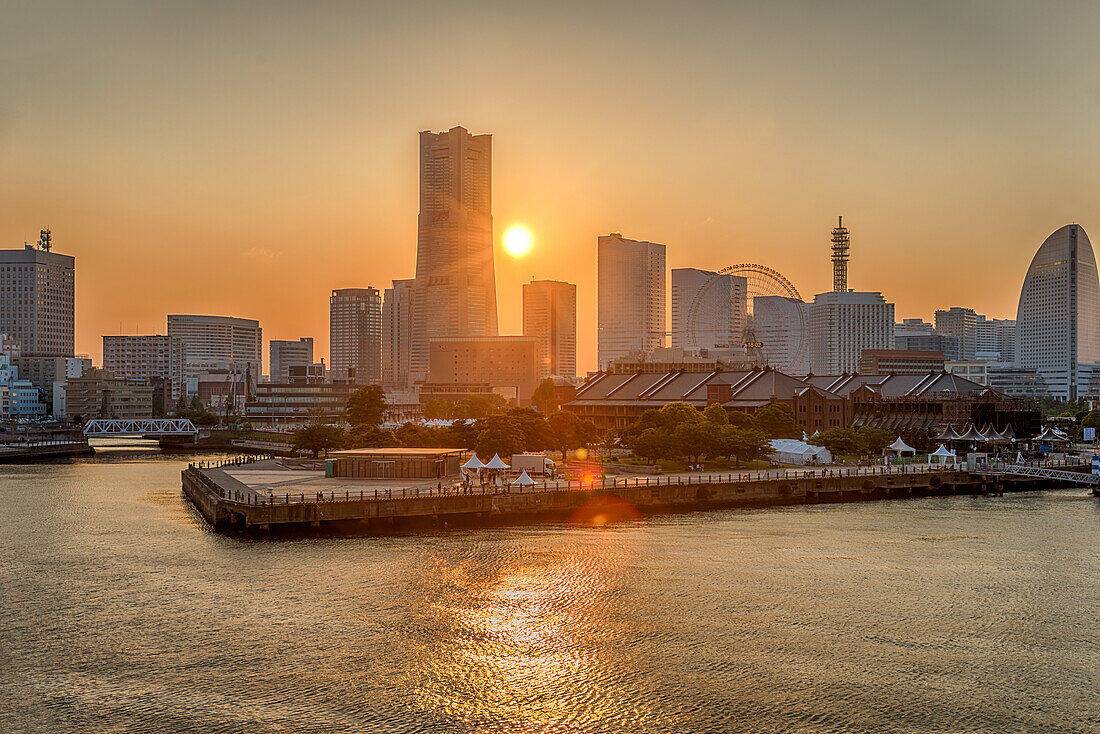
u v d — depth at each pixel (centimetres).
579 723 7688
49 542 14025
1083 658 9081
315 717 7762
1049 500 19112
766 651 9231
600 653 9175
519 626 9956
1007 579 11888
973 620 10206
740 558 13025
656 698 8150
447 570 12238
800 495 19038
